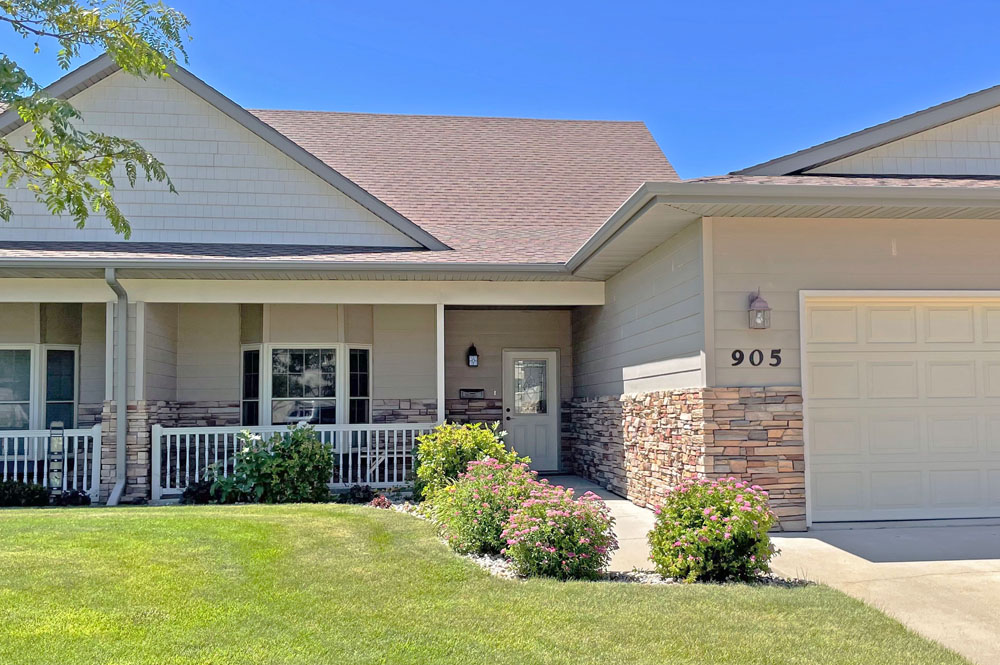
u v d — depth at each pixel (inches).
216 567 229.8
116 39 287.3
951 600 218.5
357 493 411.8
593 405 486.9
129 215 450.6
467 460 380.2
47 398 460.8
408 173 561.6
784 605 207.9
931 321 338.3
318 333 481.7
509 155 600.7
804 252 322.7
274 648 172.7
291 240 459.8
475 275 429.7
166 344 457.1
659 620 195.2
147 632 179.2
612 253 386.6
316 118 625.3
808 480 317.1
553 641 180.4
